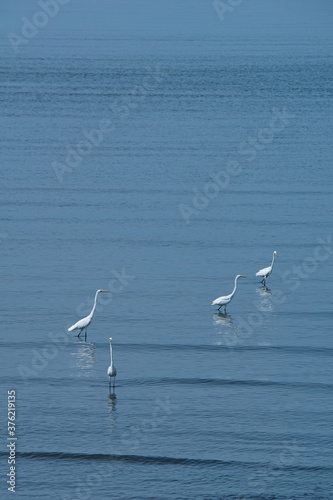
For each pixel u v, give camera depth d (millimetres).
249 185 99938
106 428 44125
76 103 149875
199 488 38781
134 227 84750
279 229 83438
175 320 60125
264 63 194625
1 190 97688
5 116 138750
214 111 143250
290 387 49031
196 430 43844
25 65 191125
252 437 43062
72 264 73188
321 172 105438
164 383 49656
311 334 57375
